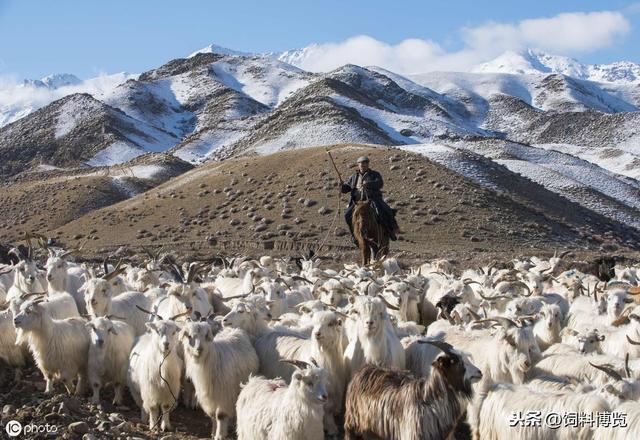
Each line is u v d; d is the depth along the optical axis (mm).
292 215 65625
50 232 73938
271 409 10695
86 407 12977
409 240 57906
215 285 20828
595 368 11273
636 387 9648
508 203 70125
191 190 77312
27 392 13078
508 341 11625
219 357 12289
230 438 12258
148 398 12750
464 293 18406
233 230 64750
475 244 57781
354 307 12414
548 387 10875
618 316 15781
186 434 12586
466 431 12094
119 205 80812
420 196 67250
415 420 9938
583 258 47406
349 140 140375
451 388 9891
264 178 76062
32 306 13500
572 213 81250
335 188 70062
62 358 13680
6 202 102438
